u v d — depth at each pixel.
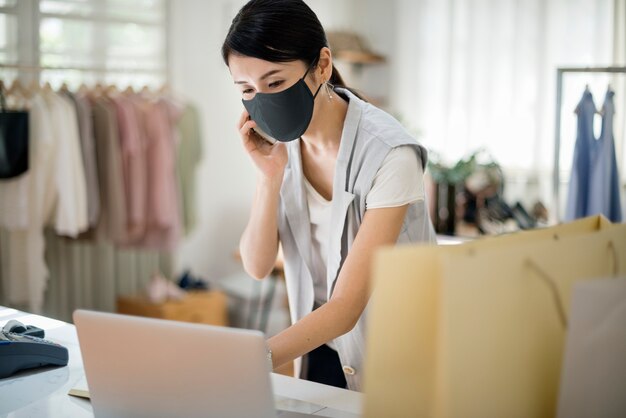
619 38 4.64
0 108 3.56
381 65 5.65
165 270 4.68
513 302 0.94
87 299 4.20
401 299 0.88
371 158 1.59
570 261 1.02
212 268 5.11
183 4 4.69
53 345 1.59
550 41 4.89
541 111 4.95
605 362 0.96
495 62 5.11
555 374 1.02
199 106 4.88
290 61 1.50
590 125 3.23
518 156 5.05
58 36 4.05
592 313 0.94
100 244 4.09
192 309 4.25
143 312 4.18
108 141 3.83
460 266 0.88
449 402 0.88
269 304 4.57
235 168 5.20
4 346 1.51
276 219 1.79
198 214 4.97
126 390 1.17
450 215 4.64
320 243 1.76
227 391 1.08
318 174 1.74
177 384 1.12
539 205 4.70
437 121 5.38
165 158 4.05
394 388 0.89
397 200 1.55
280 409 1.33
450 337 0.87
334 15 5.57
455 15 5.25
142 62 4.48
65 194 3.66
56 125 3.63
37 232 3.65
